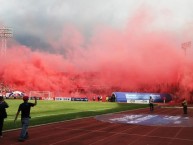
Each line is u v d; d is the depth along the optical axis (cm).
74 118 2889
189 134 1889
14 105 5100
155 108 5516
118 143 1505
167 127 2258
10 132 1769
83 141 1545
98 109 4572
